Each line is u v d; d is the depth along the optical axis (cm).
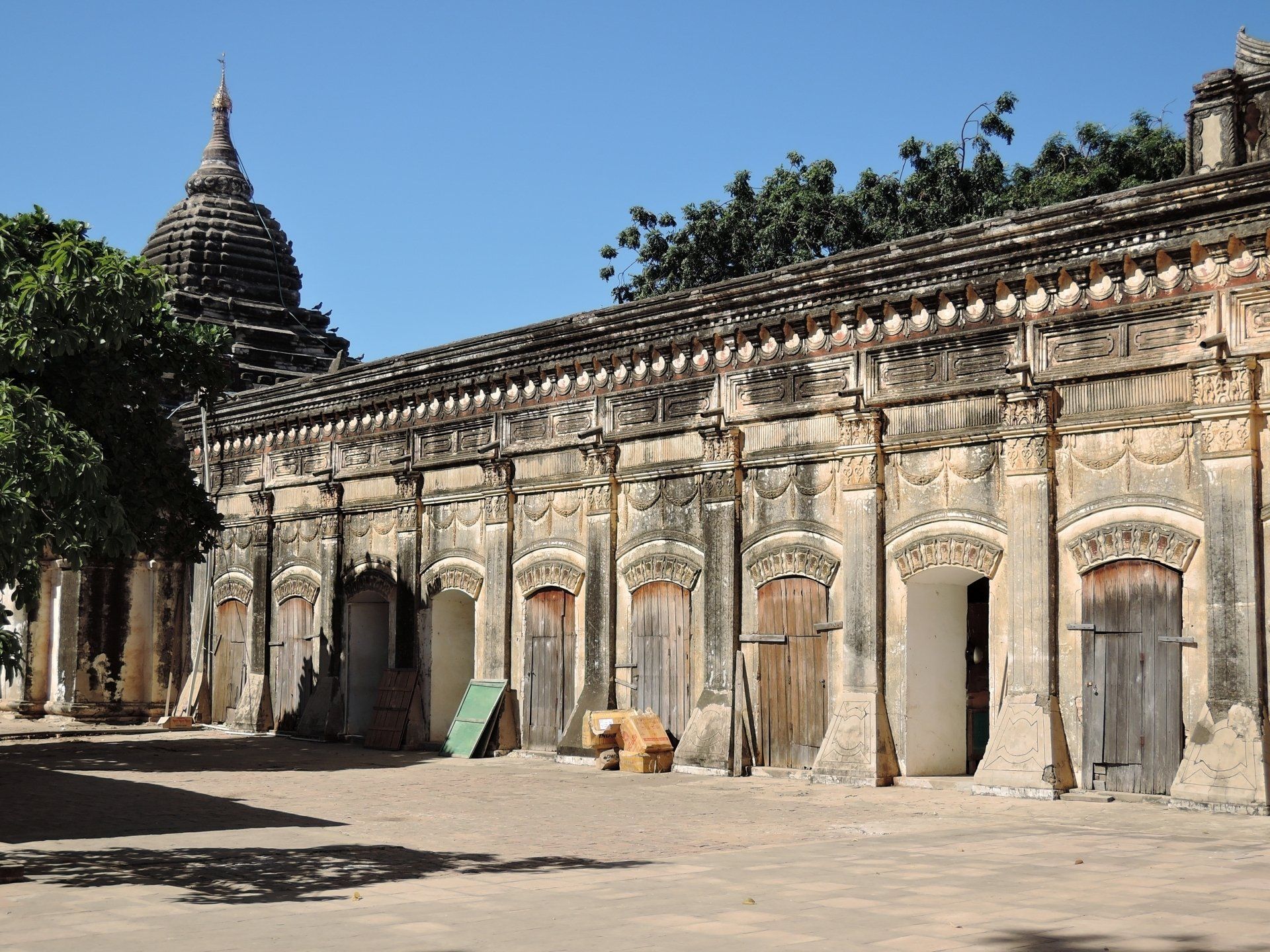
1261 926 754
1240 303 1357
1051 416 1492
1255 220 1343
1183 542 1382
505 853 1095
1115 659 1430
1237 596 1330
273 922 797
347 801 1501
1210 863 988
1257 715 1307
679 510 1900
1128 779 1409
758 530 1794
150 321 2141
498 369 2202
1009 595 1513
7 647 1141
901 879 927
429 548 2328
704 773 1783
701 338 1872
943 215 3016
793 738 1727
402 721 2273
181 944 736
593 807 1439
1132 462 1431
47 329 1545
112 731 2669
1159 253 1412
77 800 1494
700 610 1858
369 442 2475
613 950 708
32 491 1325
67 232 1850
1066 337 1491
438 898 877
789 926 765
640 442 1969
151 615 2906
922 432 1616
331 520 2522
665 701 1897
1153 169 2880
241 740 2469
